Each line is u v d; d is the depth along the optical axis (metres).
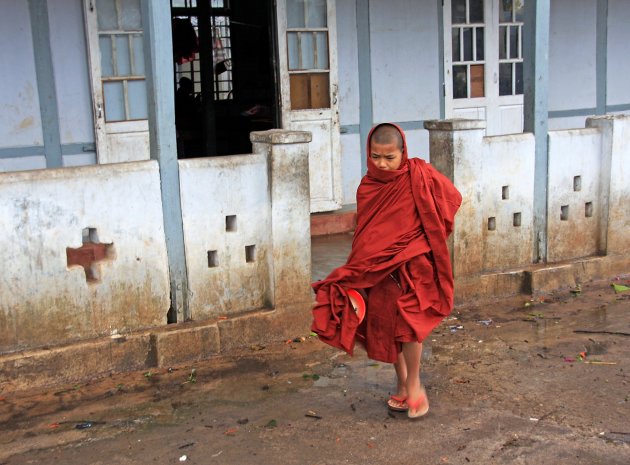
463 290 5.98
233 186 5.00
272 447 3.77
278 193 5.09
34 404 4.28
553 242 6.50
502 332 5.45
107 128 7.10
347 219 8.08
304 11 7.87
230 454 3.71
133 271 4.74
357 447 3.76
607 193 6.63
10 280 4.37
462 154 5.79
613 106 10.38
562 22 9.79
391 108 8.61
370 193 3.94
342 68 8.24
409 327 3.77
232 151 11.41
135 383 4.57
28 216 4.36
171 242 4.85
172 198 4.80
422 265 3.80
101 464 3.63
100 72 6.99
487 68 9.20
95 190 4.55
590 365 4.80
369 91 8.44
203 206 4.92
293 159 5.11
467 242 5.94
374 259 3.80
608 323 5.60
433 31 8.73
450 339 5.32
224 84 13.19
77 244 4.54
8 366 4.37
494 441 3.80
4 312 4.38
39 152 6.90
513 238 6.29
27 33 6.72
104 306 4.68
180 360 4.84
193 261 4.94
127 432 3.95
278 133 5.06
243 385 4.54
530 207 6.32
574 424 3.97
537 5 6.09
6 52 6.66
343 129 8.33
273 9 7.73
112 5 7.00
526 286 6.28
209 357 4.94
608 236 6.68
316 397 4.36
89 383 4.57
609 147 6.57
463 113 9.12
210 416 4.12
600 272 6.64
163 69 4.67
